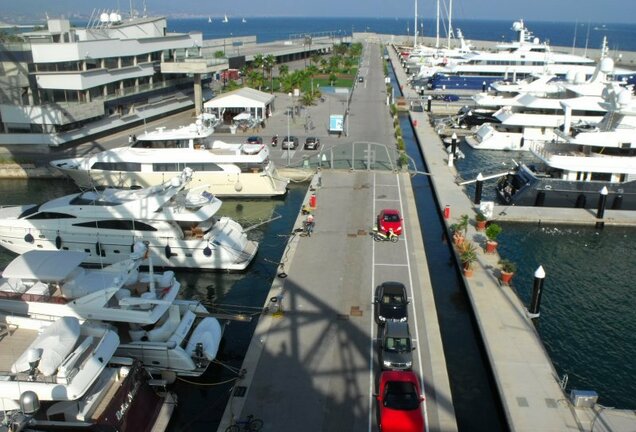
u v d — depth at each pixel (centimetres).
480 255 2861
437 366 1886
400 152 4788
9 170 4400
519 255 3103
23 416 1507
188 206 2872
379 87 9325
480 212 3381
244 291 2691
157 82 6291
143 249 2302
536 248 3189
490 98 6212
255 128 5797
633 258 3091
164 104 6269
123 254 2861
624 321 2458
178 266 2842
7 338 1900
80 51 4900
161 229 2817
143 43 5869
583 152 3834
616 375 2084
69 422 1584
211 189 3862
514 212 3550
